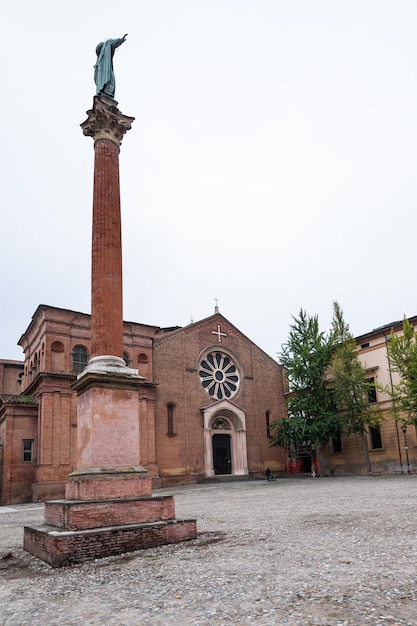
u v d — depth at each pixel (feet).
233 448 144.56
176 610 20.75
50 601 23.99
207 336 149.18
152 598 22.88
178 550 34.32
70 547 32.53
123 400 41.63
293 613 19.06
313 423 130.62
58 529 35.83
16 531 53.98
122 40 53.06
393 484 88.74
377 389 133.69
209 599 21.85
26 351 136.26
